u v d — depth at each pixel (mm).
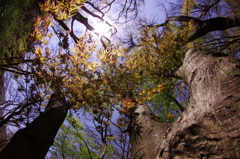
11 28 2805
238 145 1322
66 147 6688
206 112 1852
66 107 3514
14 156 1773
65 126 6840
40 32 2248
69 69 2729
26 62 2355
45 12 2309
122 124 3213
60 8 1862
